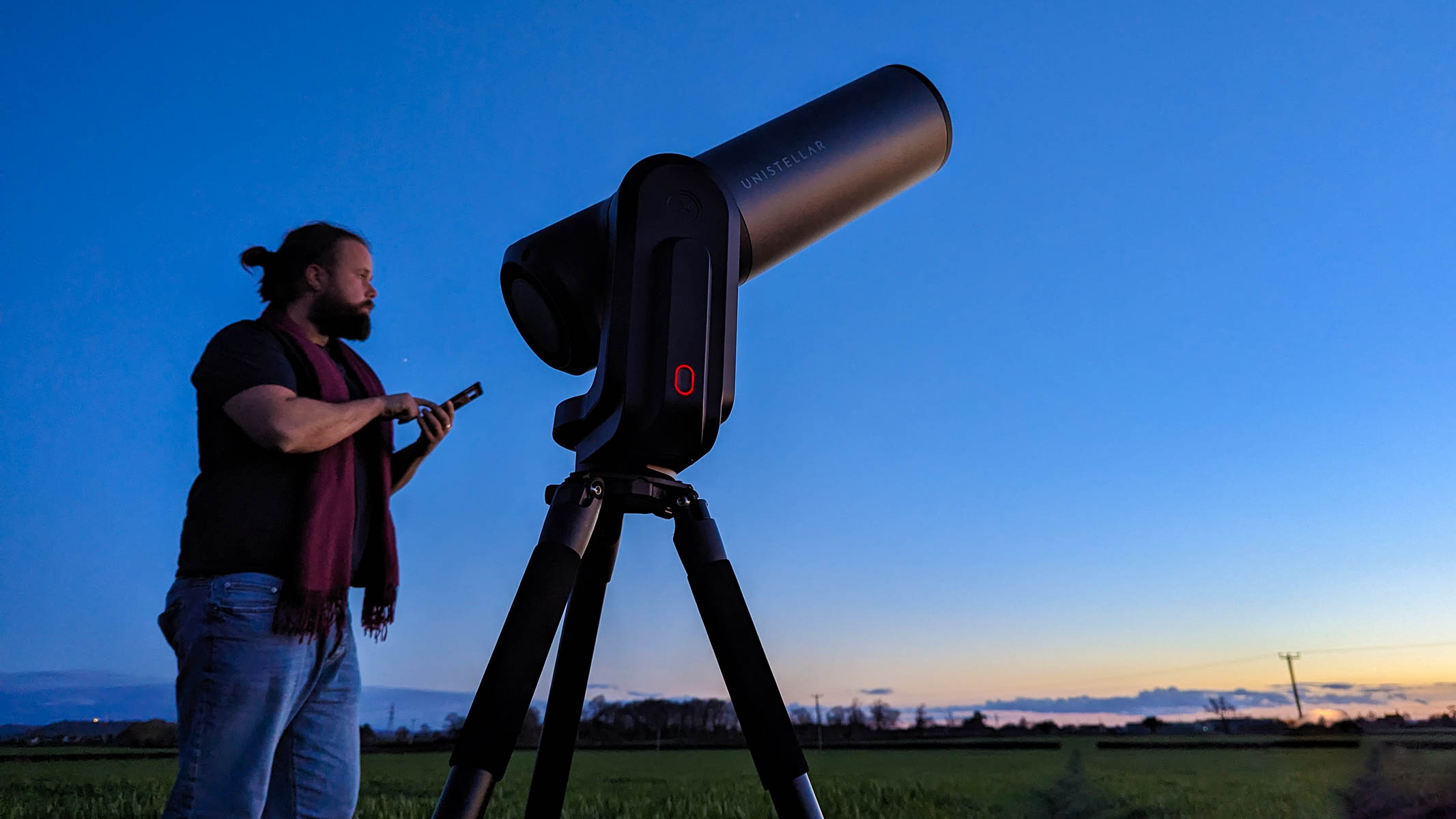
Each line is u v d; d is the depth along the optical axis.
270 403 1.53
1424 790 3.95
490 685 1.01
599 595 1.31
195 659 1.51
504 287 1.61
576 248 1.44
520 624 1.05
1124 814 5.47
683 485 1.26
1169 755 13.07
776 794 1.07
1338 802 4.30
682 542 1.23
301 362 1.71
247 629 1.53
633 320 1.24
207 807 1.48
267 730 1.55
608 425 1.24
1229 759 11.05
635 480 1.22
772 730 1.09
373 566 1.85
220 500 1.57
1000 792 6.43
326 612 1.65
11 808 5.42
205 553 1.56
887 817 5.39
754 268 1.69
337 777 1.80
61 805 5.52
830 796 6.23
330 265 1.85
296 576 1.56
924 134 1.89
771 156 1.68
